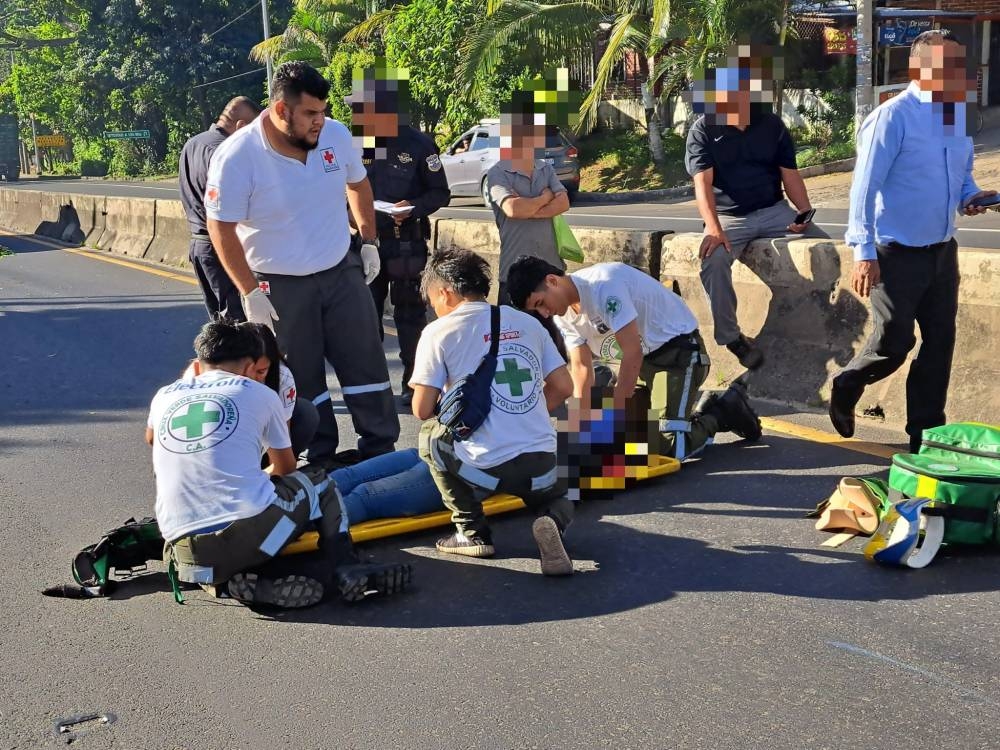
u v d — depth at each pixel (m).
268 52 36.34
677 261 7.26
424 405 4.46
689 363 5.52
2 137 60.44
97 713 3.41
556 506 4.46
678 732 3.17
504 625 3.93
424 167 6.97
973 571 4.21
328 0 34.06
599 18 24.78
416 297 7.14
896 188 5.04
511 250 6.44
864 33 15.73
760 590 4.13
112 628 4.02
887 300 5.18
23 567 4.63
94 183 52.03
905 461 4.44
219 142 6.86
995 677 3.42
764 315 6.81
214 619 4.07
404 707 3.38
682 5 22.98
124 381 8.23
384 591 4.15
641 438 5.29
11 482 5.83
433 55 27.36
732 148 6.49
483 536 4.61
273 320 5.34
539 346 4.52
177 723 3.34
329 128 5.45
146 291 12.86
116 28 50.19
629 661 3.62
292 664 3.69
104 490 5.64
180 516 3.98
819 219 16.41
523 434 4.38
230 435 4.01
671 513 5.00
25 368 8.82
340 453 5.87
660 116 26.56
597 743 3.13
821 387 6.45
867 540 4.56
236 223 5.23
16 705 3.47
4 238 21.34
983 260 5.71
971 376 5.76
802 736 3.13
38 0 61.38
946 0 24.69
